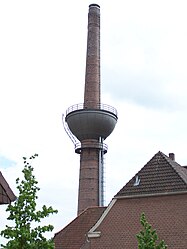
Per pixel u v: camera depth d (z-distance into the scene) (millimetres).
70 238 37250
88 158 56219
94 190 54594
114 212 31875
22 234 15836
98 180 55406
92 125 56156
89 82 59344
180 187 30391
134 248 29672
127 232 30484
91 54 60625
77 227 38125
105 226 31422
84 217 38906
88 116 55906
